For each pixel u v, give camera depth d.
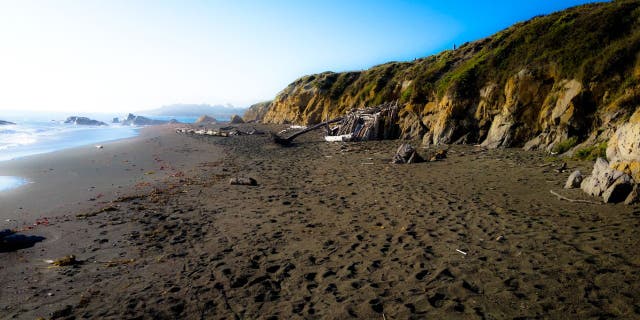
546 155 16.23
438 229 8.00
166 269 6.55
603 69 15.84
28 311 5.20
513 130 19.50
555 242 6.70
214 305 5.27
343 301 5.18
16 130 45.88
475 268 5.92
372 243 7.41
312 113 44.66
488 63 22.75
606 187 9.22
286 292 5.58
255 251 7.28
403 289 5.42
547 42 20.06
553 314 4.44
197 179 15.23
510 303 4.78
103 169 18.11
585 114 16.20
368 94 38.41
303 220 9.21
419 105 27.14
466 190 11.38
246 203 11.10
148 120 84.25
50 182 15.00
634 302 4.50
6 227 9.29
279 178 14.93
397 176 14.17
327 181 13.98
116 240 8.14
